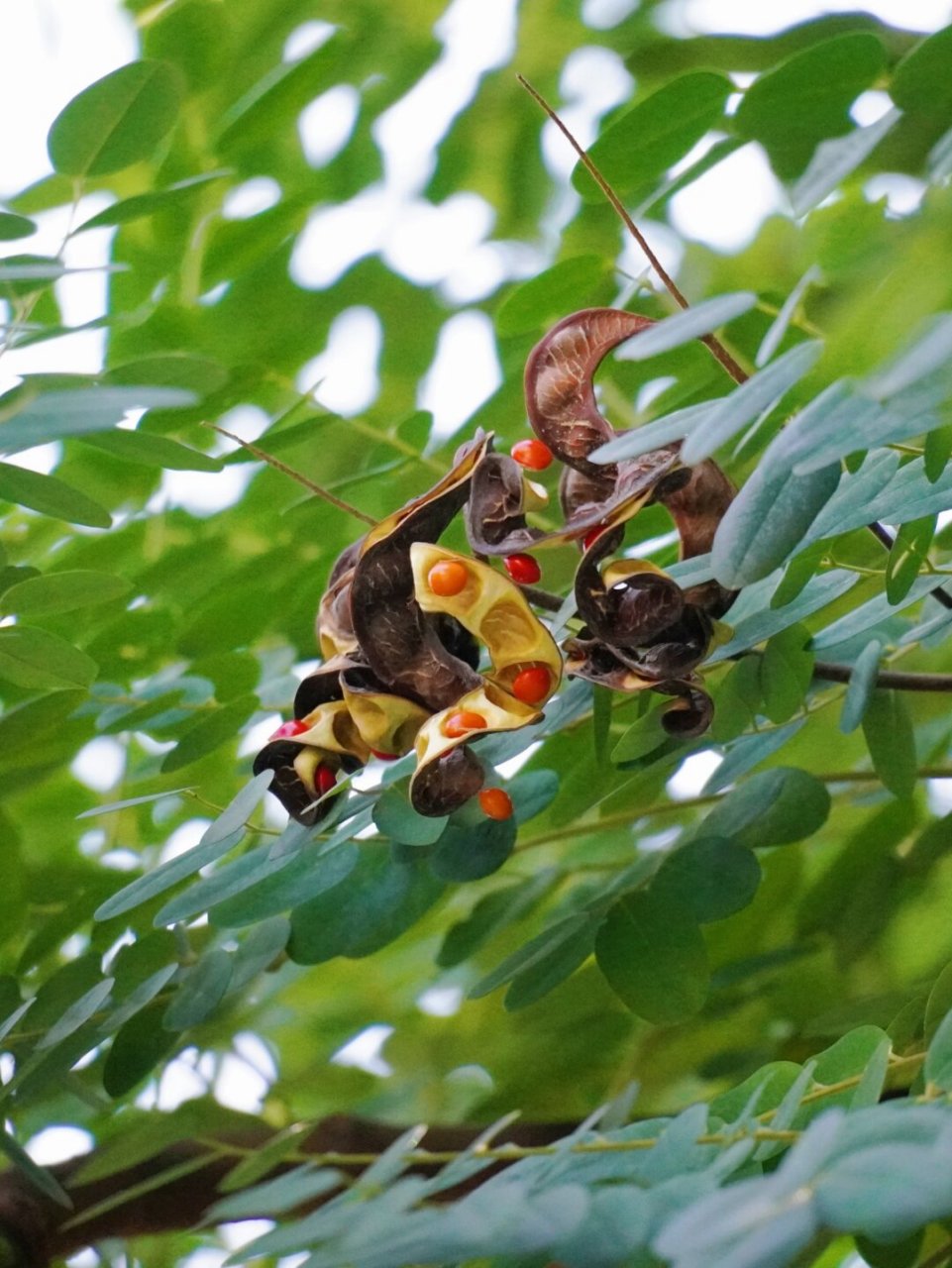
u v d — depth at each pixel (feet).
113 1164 4.12
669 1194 3.55
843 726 4.07
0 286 3.91
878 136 3.82
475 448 3.76
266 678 4.42
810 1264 3.55
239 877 4.02
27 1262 4.24
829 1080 3.82
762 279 4.41
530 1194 3.56
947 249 3.55
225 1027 4.47
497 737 4.08
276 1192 3.63
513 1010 4.15
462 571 3.74
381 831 4.03
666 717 3.84
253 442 4.27
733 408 3.58
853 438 3.62
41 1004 4.15
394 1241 3.53
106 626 4.39
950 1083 3.69
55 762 4.34
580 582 3.75
